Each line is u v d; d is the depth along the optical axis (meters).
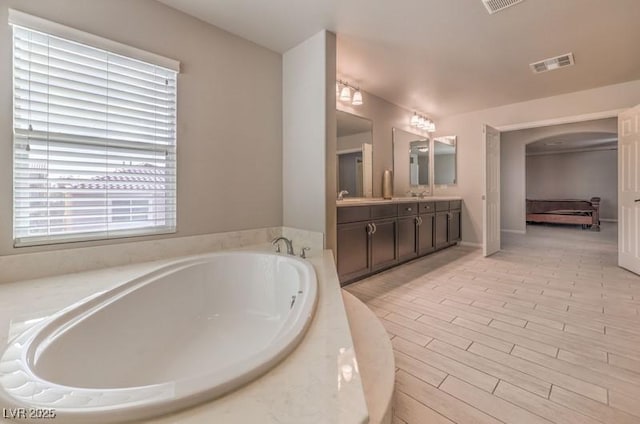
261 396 0.73
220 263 2.13
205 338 1.76
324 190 2.51
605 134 6.36
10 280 1.60
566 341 1.83
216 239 2.43
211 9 2.17
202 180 2.35
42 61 1.68
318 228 2.57
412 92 3.88
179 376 1.42
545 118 4.12
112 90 1.92
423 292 2.71
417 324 2.07
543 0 2.07
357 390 0.75
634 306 2.36
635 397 1.32
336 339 1.02
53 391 0.71
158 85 2.11
